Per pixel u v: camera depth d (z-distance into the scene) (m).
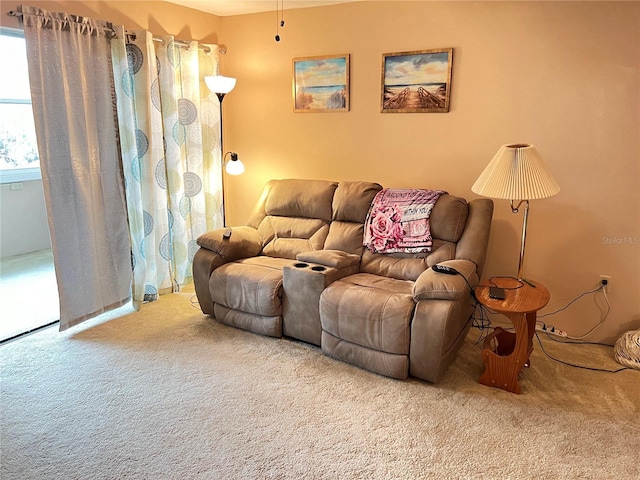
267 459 1.96
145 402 2.36
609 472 1.89
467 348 2.97
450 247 2.94
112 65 3.21
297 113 3.91
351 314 2.61
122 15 3.32
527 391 2.47
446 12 3.13
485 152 3.19
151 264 3.66
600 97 2.77
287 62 3.86
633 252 2.85
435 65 3.22
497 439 2.09
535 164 2.40
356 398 2.40
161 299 3.77
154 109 3.54
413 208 3.09
